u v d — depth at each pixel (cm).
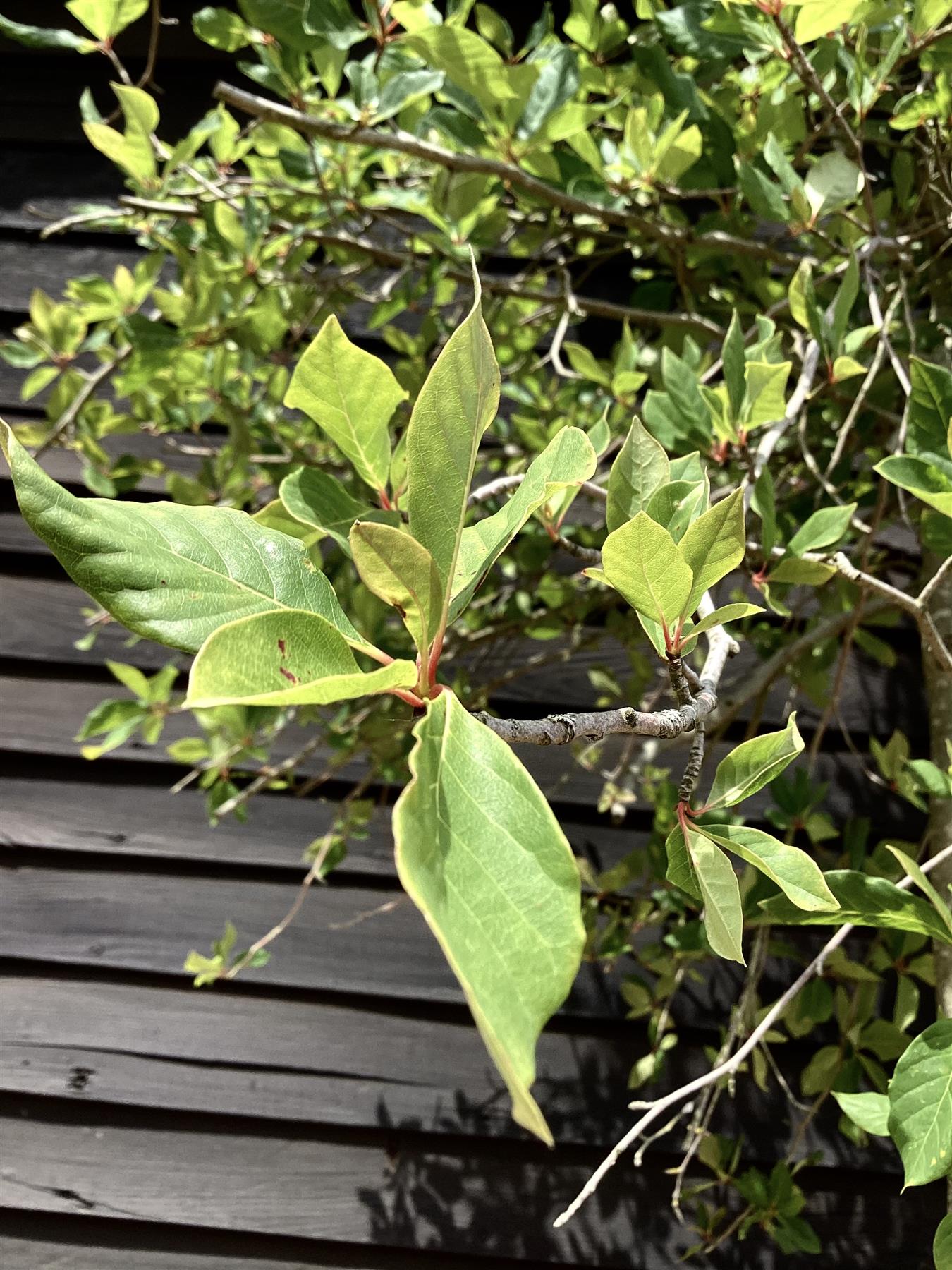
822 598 120
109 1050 145
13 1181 141
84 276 160
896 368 76
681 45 81
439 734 32
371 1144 142
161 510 39
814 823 115
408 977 146
